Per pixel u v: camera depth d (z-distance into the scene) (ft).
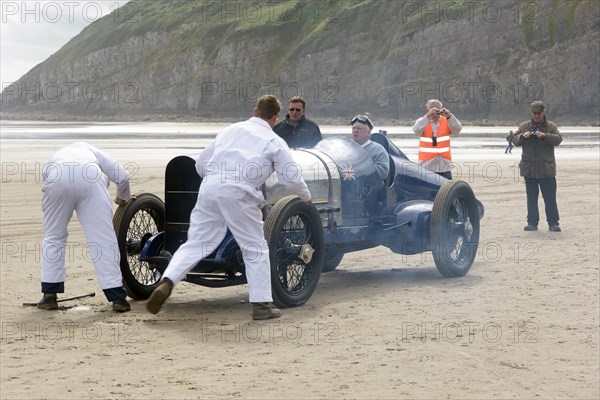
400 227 39.83
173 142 253.44
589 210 70.49
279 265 33.68
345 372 24.50
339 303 34.65
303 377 24.00
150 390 22.72
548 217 57.82
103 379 23.85
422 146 51.16
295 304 33.63
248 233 30.99
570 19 646.33
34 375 24.30
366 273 42.86
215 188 30.48
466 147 210.59
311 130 41.81
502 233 57.00
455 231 40.91
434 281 39.96
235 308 34.47
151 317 32.55
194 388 22.91
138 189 87.51
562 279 39.52
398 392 22.57
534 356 26.27
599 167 128.16
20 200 78.28
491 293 36.45
